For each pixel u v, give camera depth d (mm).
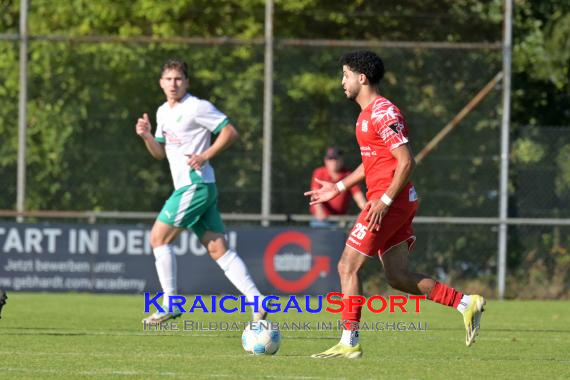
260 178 51344
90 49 51625
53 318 38969
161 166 51812
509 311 45562
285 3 55219
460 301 27375
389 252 27469
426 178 51938
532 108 59656
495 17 53719
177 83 34406
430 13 54094
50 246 49812
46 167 51656
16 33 57438
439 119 51875
